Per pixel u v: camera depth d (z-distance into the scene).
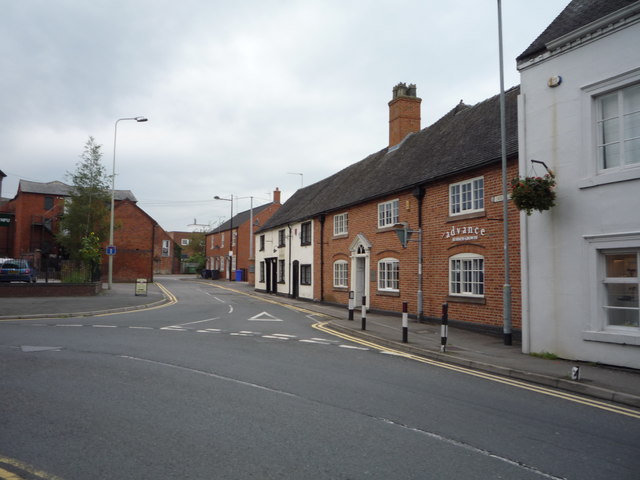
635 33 8.53
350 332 13.55
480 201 13.77
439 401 6.43
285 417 5.54
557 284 9.61
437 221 15.45
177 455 4.35
